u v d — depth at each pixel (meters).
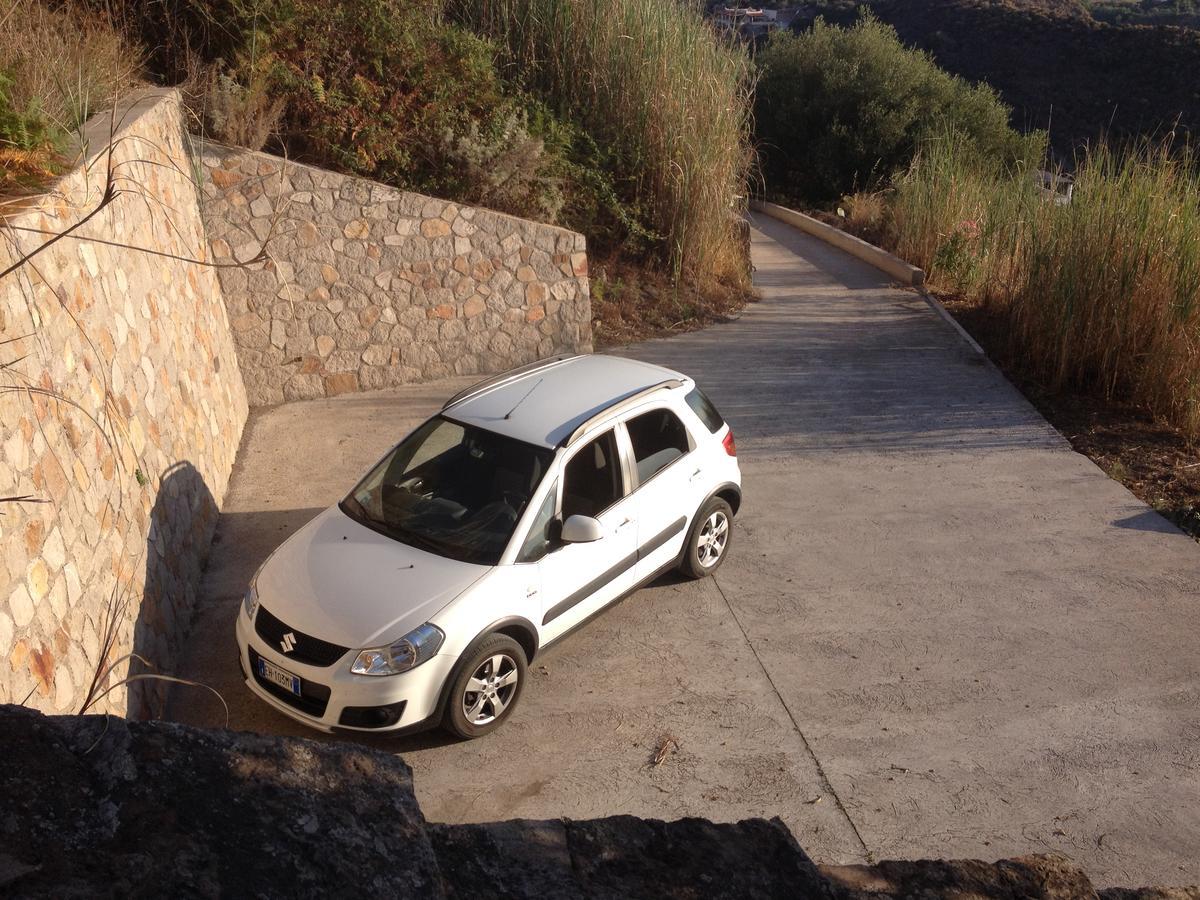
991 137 29.91
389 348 11.29
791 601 7.15
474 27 14.95
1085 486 9.20
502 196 12.14
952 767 5.46
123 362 6.12
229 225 10.16
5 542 3.88
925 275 17.56
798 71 31.70
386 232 10.88
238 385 10.31
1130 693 6.17
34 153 5.67
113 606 5.03
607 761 5.42
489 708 5.62
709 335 13.58
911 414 10.95
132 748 2.18
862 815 5.07
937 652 6.55
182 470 7.14
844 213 24.64
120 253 6.45
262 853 2.03
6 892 1.79
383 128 11.46
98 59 8.37
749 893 2.38
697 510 7.09
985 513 8.64
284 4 10.91
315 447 9.67
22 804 1.99
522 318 11.88
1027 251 12.97
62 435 4.79
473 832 2.38
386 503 6.17
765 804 5.13
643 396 6.76
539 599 5.76
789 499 8.85
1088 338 11.42
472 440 6.31
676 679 6.18
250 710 5.77
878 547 8.00
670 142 14.45
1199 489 9.18
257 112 10.41
